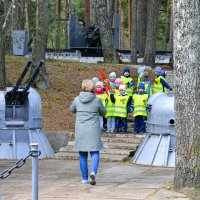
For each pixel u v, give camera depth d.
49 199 11.91
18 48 35.56
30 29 42.47
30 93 18.97
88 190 12.90
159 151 17.19
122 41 68.12
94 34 41.34
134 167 16.72
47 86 26.88
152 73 33.91
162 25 72.94
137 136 20.38
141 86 21.03
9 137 18.53
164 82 23.23
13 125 18.61
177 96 12.10
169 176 14.95
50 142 20.53
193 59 11.95
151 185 13.40
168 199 11.59
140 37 47.00
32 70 26.69
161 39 75.69
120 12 64.19
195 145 11.94
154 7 39.38
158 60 45.09
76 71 31.27
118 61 38.09
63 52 40.62
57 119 23.30
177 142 12.16
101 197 12.02
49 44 50.69
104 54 37.88
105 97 21.09
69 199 11.88
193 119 11.94
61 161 18.11
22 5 29.77
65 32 52.91
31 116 18.69
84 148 13.62
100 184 13.71
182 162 12.06
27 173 15.70
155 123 17.42
